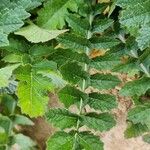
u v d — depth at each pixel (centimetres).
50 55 66
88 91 85
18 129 104
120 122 88
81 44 66
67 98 65
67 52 65
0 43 60
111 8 66
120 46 69
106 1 69
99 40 66
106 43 66
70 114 66
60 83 68
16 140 104
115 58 67
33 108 65
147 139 81
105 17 69
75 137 66
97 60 67
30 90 64
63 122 66
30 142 103
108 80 67
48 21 68
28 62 65
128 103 86
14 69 65
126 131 78
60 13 68
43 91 64
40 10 68
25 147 104
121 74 83
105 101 67
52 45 72
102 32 71
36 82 64
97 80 67
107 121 67
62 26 68
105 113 67
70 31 71
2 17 61
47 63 65
